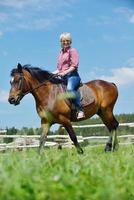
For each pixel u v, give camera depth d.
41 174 4.02
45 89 12.89
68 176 3.62
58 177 3.46
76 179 3.58
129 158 5.48
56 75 13.02
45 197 3.11
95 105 14.07
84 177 3.91
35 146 18.94
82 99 13.52
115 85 14.94
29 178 3.45
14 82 12.88
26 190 3.16
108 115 14.56
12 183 3.10
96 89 14.36
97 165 4.64
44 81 12.96
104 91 14.48
